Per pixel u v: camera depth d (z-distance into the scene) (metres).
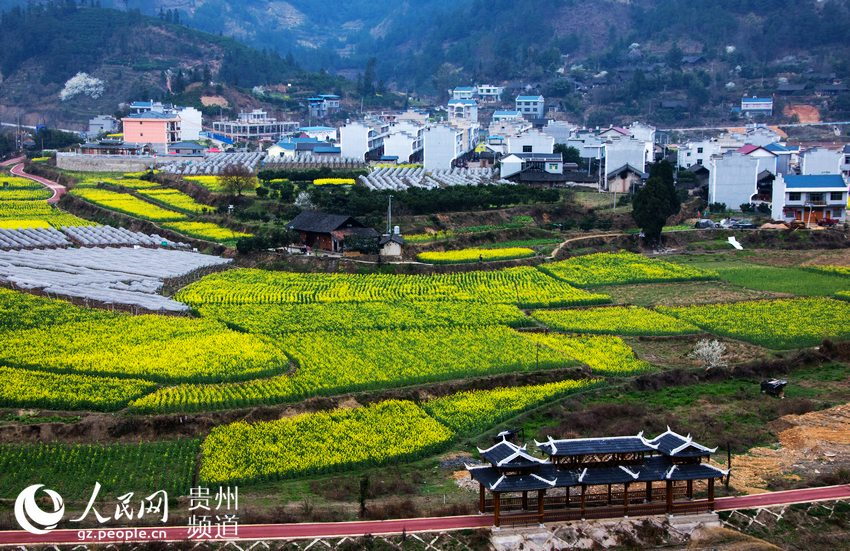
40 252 157.12
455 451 89.62
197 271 148.25
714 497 80.62
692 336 122.44
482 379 105.00
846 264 161.88
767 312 131.50
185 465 83.44
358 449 87.12
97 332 113.94
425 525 74.12
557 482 74.12
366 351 110.81
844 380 110.75
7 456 84.00
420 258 154.62
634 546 74.06
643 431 94.44
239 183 193.75
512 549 72.38
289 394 96.38
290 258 154.50
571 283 145.88
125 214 189.38
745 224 182.50
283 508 75.88
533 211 186.00
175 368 101.50
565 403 102.00
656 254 169.12
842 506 79.69
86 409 92.56
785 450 91.56
